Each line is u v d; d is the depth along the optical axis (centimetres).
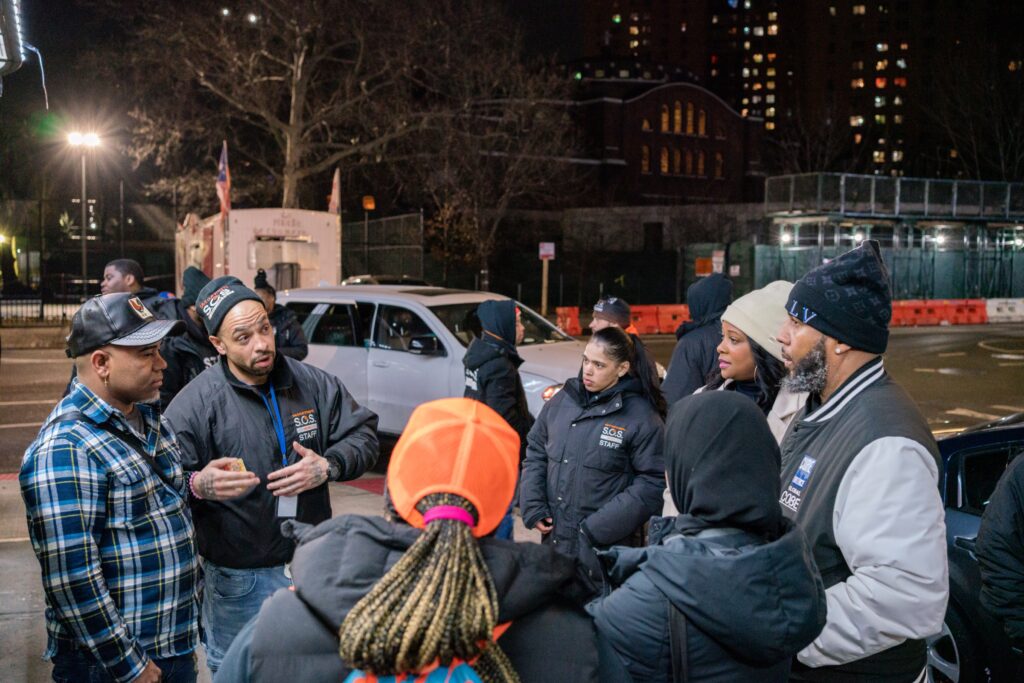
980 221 3466
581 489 407
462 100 2878
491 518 155
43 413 1217
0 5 404
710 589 172
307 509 340
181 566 271
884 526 215
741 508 183
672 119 7988
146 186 2897
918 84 13712
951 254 3534
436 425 158
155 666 256
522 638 155
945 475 423
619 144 7800
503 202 3272
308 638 148
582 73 8394
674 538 187
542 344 874
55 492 246
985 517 279
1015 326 3034
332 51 2884
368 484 821
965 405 1385
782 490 249
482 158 3328
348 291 962
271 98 2819
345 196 3812
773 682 184
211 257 1872
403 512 156
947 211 3384
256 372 333
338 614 143
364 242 3036
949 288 3538
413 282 1980
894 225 3441
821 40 14125
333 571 147
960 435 439
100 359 261
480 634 143
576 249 4769
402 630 138
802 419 258
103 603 248
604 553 201
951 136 5084
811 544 231
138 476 261
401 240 2812
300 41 2686
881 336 241
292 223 1764
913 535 214
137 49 2589
